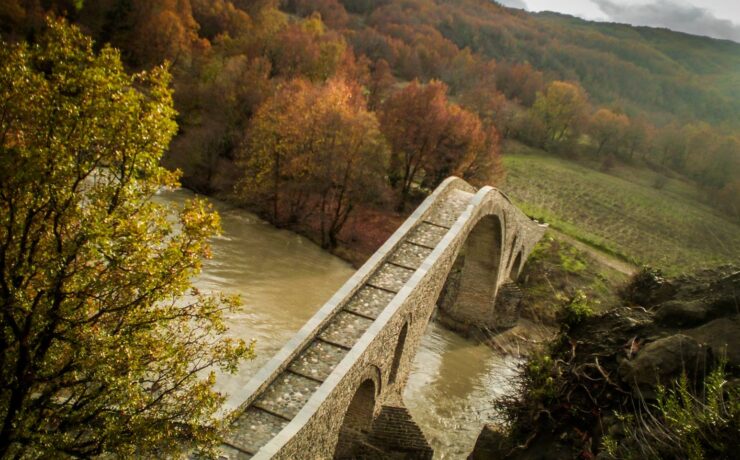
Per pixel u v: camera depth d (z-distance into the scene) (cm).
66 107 1114
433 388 3062
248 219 5022
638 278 2633
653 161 10031
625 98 15550
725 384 1504
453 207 3045
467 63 12594
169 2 7538
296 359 1916
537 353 2222
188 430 1273
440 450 2464
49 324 1119
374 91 8312
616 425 1638
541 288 4791
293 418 1638
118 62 1211
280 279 3797
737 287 2006
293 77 6912
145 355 1252
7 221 1095
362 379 1967
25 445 1107
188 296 3044
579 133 10212
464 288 4003
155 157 1241
